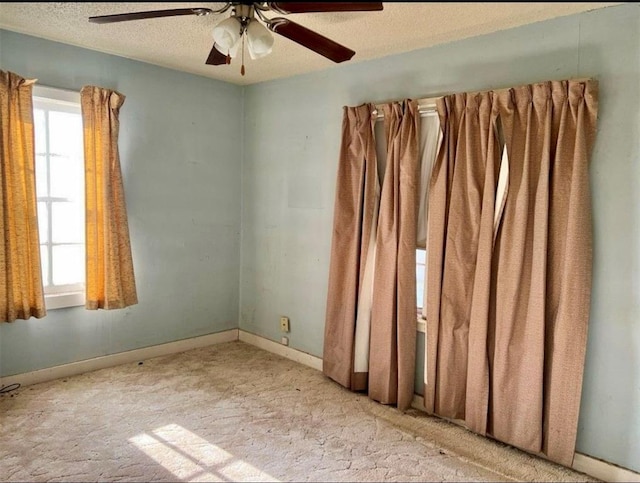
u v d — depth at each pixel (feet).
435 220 9.22
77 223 11.15
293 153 12.69
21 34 9.87
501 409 8.44
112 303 11.04
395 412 9.83
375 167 10.44
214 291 13.94
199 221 13.42
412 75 10.07
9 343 10.25
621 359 7.49
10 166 9.55
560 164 7.73
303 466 7.80
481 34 8.94
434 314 9.29
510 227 8.27
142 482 7.25
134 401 9.99
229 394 10.52
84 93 10.57
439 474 7.66
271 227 13.44
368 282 10.56
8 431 8.58
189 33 9.62
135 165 11.96
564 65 7.97
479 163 8.75
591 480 7.64
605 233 7.56
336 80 11.53
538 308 7.89
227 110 13.82
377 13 7.99
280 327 13.24
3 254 9.54
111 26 9.30
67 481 7.21
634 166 7.28
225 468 7.69
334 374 11.22
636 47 7.22
